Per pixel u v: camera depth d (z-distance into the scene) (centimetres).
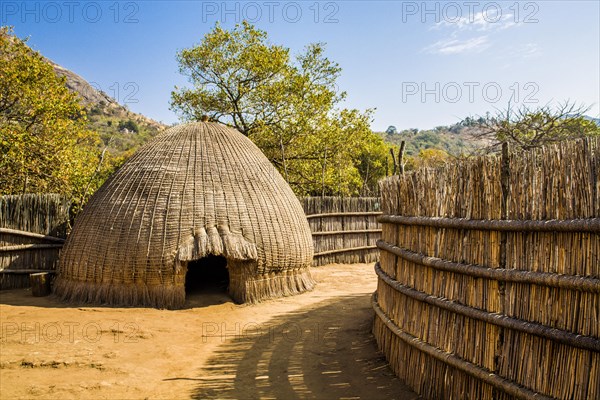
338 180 2459
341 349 753
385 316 707
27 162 1759
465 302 518
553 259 416
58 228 1310
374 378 631
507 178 471
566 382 393
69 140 1861
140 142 4847
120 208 1052
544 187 430
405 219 654
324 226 1775
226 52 2417
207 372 649
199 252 996
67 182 1806
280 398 565
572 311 394
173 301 1002
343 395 575
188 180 1092
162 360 688
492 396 466
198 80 2484
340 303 1077
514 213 461
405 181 677
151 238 1009
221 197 1091
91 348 709
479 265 501
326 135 2359
